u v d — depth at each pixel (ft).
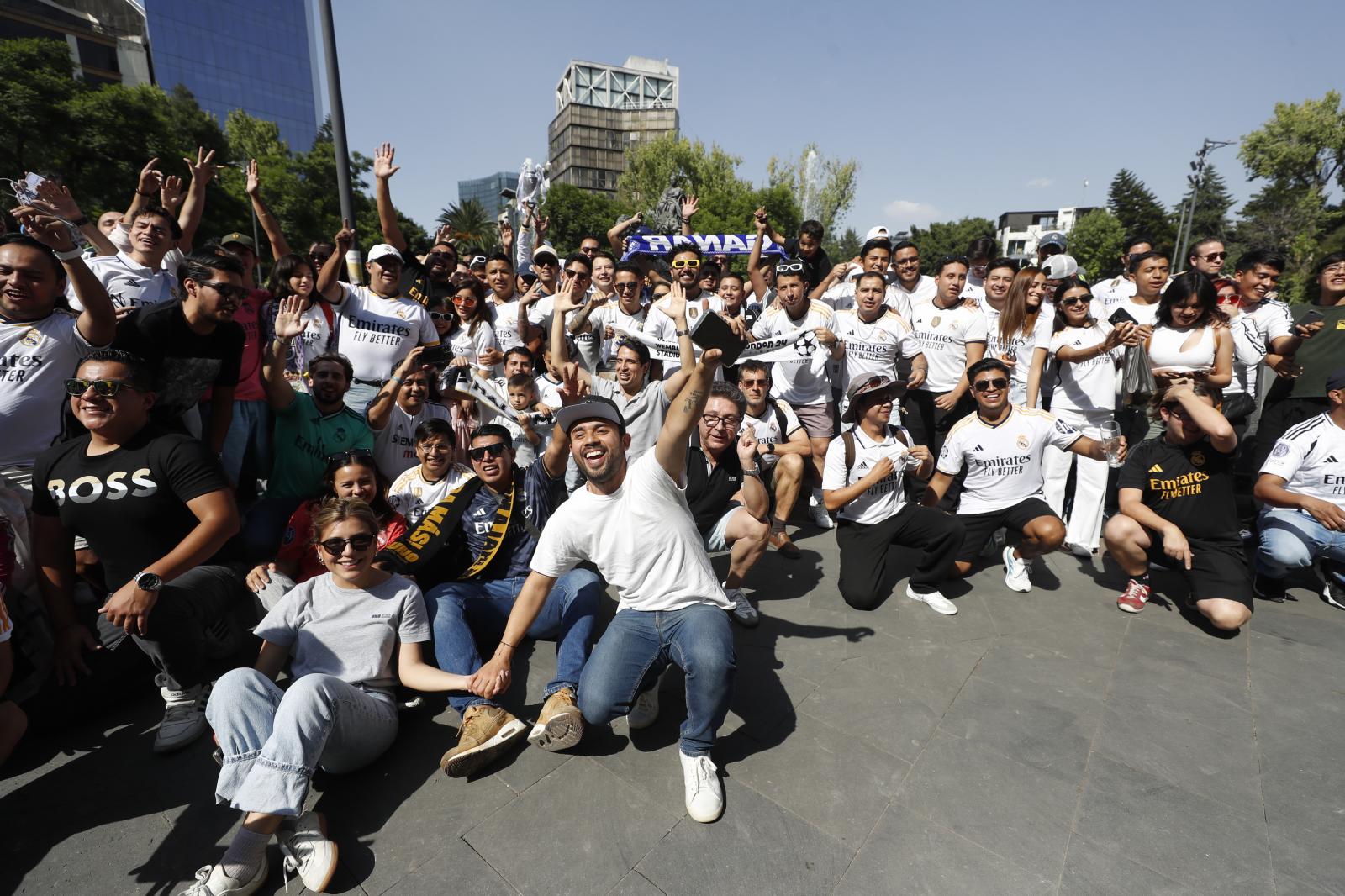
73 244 9.02
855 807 6.80
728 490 11.95
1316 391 13.82
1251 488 15.12
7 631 6.96
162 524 8.04
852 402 11.76
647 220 119.34
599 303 16.97
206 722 8.14
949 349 16.71
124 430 7.84
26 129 65.41
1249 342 14.48
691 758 6.96
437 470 11.02
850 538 11.74
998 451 11.93
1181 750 7.62
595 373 17.76
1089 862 6.05
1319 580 12.17
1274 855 6.12
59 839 6.47
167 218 12.67
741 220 122.01
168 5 226.99
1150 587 12.29
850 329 16.67
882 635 10.56
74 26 148.05
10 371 9.27
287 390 11.19
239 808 5.73
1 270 9.02
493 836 6.47
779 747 7.78
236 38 244.63
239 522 8.13
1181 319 13.16
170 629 7.55
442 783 7.27
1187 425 10.63
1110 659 9.70
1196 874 5.91
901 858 6.13
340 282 14.56
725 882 5.90
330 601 7.76
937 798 6.91
